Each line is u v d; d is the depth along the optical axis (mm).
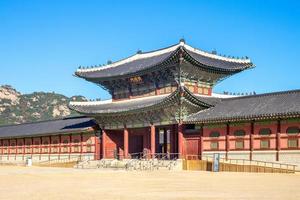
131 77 85750
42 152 105625
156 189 37531
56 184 42250
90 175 55781
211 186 40250
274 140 63188
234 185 41188
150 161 75250
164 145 83125
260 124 65125
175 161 71875
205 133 72000
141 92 87250
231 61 87500
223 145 69188
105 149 89062
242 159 66250
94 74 94250
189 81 79062
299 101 63812
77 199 30328
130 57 98875
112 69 96250
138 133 88188
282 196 31906
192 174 58062
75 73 94000
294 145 60812
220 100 77250
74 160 94812
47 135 103188
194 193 34219
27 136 108188
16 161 112688
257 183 43344
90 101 93750
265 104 67625
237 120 66125
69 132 96000
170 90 80438
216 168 65188
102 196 32156
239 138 67375
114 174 58062
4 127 127688
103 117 87375
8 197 31609
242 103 72062
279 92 69812
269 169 61844
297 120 60750
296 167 59938
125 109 79375
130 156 84688
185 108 73375
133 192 35062
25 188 38156
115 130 90750
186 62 74562
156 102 74000
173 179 49000
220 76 82438
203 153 71562
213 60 86562
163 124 77125
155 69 79562
